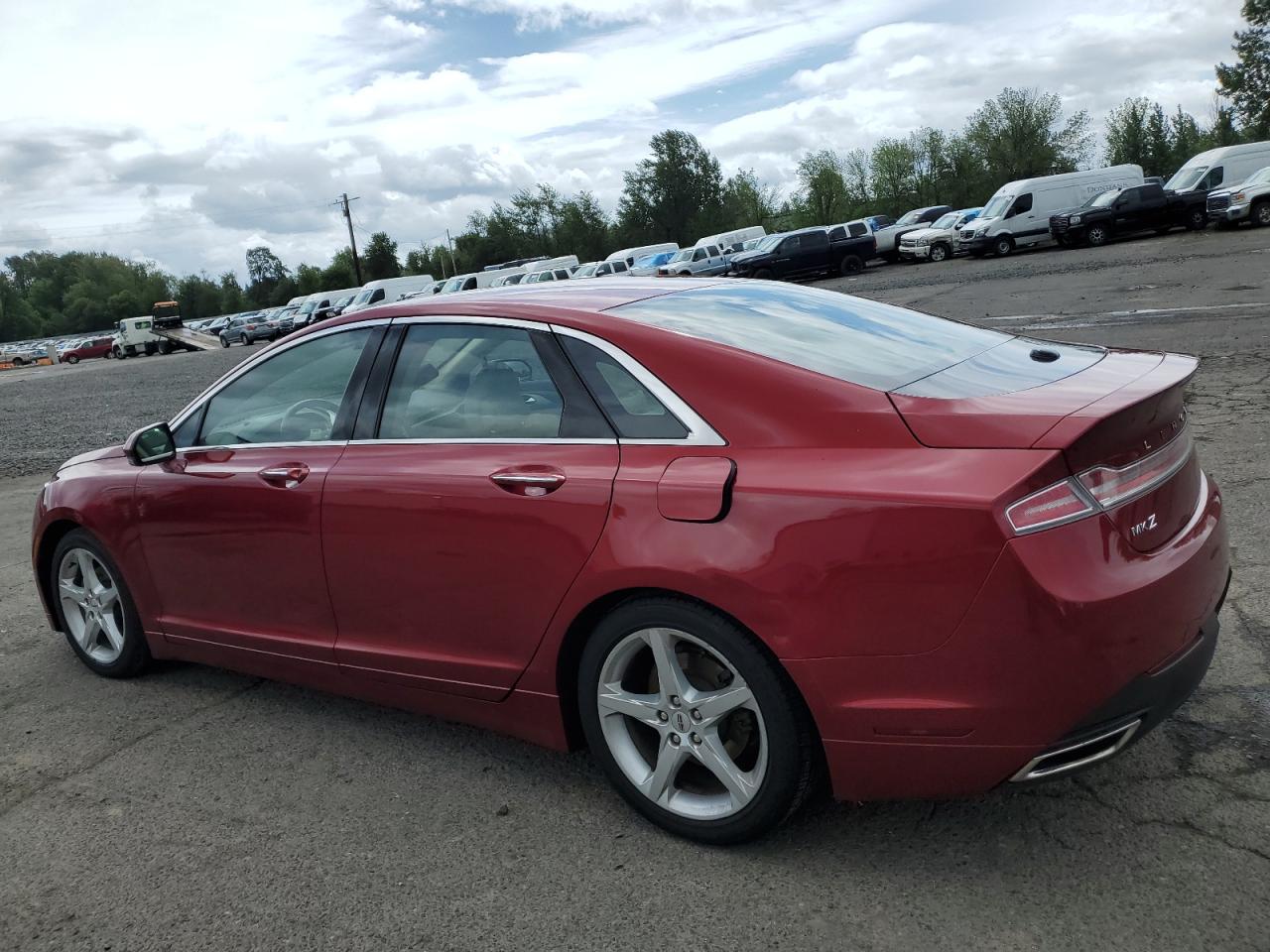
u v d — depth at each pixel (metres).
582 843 2.61
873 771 2.24
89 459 4.05
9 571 5.86
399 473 2.89
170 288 160.00
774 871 2.41
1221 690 3.03
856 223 36.31
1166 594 2.16
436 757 3.16
